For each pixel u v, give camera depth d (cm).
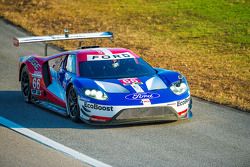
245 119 3434
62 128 3222
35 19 8606
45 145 2856
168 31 7969
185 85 3394
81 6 9681
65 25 8275
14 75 5141
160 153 2702
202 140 2942
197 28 8100
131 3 9888
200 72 5441
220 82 4925
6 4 9731
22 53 6388
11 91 4469
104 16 8938
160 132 3102
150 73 3534
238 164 2539
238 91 4525
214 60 6194
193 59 6225
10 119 3475
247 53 6619
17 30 7825
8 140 2955
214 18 8644
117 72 3491
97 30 7981
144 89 3303
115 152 2720
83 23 8431
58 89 3675
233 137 3006
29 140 2958
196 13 8975
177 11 9156
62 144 2872
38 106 3912
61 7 9531
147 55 6400
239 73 5456
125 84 3338
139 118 3206
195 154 2689
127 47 6875
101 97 3225
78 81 3369
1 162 2561
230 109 3722
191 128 3195
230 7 9244
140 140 2939
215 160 2595
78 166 2492
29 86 4044
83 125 3300
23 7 9462
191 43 7238
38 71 3947
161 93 3281
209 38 7506
